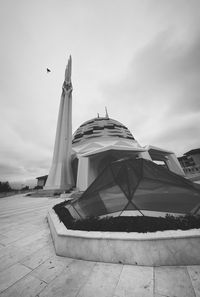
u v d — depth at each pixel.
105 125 64.12
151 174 7.35
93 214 6.27
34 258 4.72
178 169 42.59
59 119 48.53
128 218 4.75
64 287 3.26
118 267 3.74
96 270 3.72
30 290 3.27
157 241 3.68
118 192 6.88
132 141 57.94
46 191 35.41
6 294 3.21
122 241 3.90
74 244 4.45
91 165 36.88
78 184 33.88
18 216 11.78
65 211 7.27
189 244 3.57
